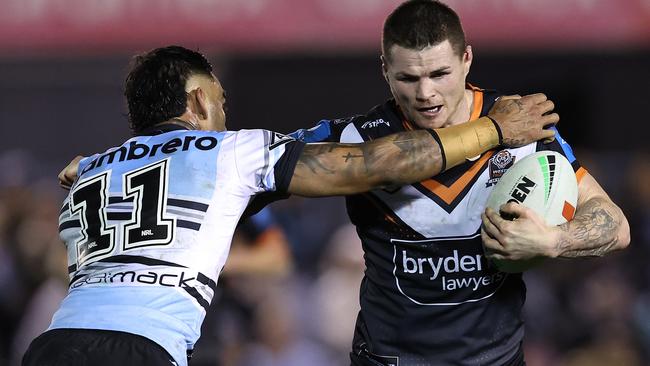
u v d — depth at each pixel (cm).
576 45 3475
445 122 1529
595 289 3159
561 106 3819
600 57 3778
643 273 3206
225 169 1477
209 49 3541
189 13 3519
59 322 1436
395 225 1580
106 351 1388
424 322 1596
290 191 1495
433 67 1456
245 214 1584
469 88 1594
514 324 1614
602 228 1491
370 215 1598
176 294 1432
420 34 1451
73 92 3759
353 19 3488
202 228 1457
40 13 3541
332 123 1634
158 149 1505
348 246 3144
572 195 1512
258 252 2403
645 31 3450
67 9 3541
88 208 1497
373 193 1582
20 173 3497
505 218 1479
